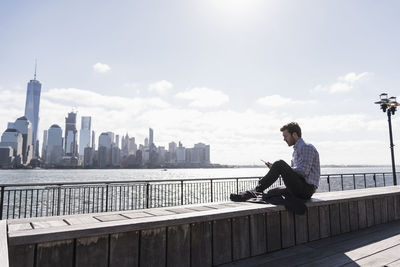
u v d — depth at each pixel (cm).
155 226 237
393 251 329
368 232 427
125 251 228
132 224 225
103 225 215
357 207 452
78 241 208
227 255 291
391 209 526
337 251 331
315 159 376
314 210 386
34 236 184
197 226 273
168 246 252
